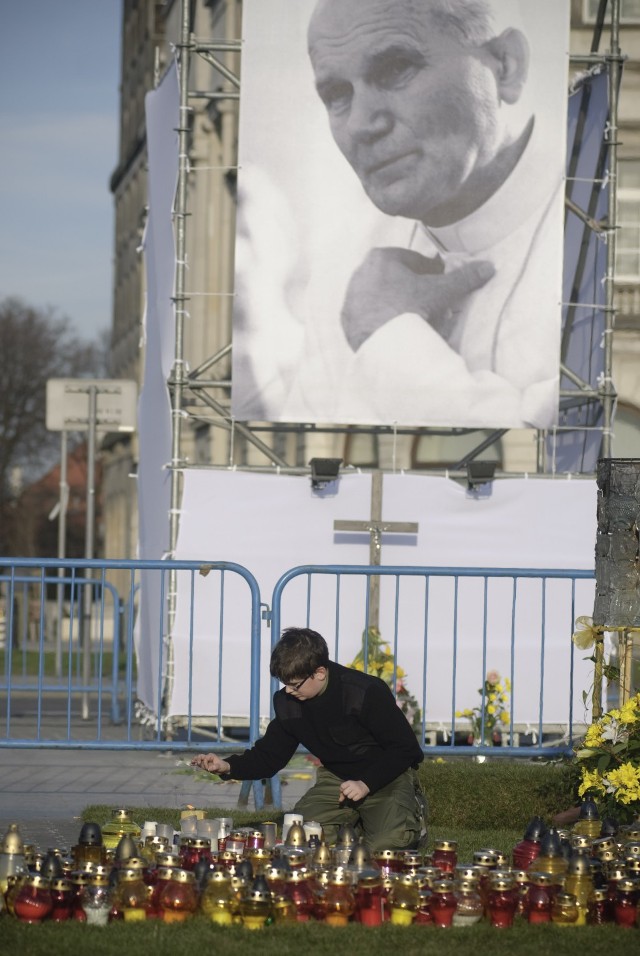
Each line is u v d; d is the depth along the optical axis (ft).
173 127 47.39
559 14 46.32
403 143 45.96
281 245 45.83
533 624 46.11
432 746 34.50
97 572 114.83
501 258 46.14
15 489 218.18
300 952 18.10
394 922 20.15
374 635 42.65
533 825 22.98
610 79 48.34
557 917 20.25
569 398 51.67
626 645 27.86
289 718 24.85
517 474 46.32
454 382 46.09
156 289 49.44
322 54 45.93
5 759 43.14
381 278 45.91
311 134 45.85
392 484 45.96
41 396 225.35
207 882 20.26
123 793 35.88
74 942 18.34
